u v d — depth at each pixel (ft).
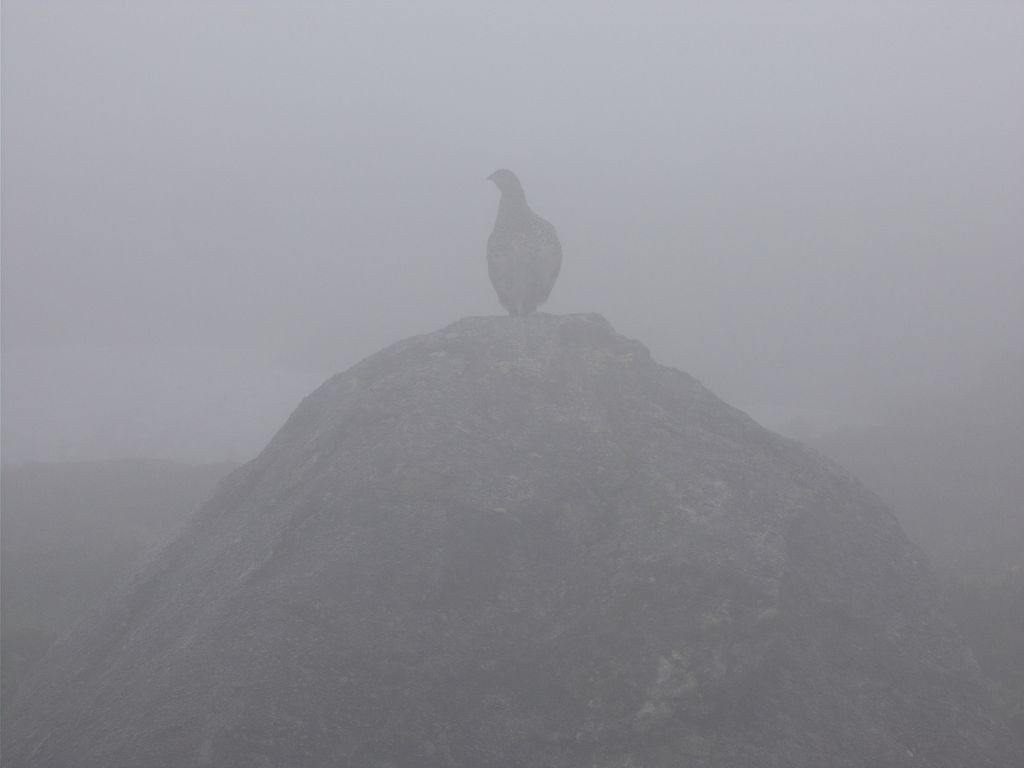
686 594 30.55
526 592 31.58
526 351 40.45
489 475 34.32
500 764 26.89
